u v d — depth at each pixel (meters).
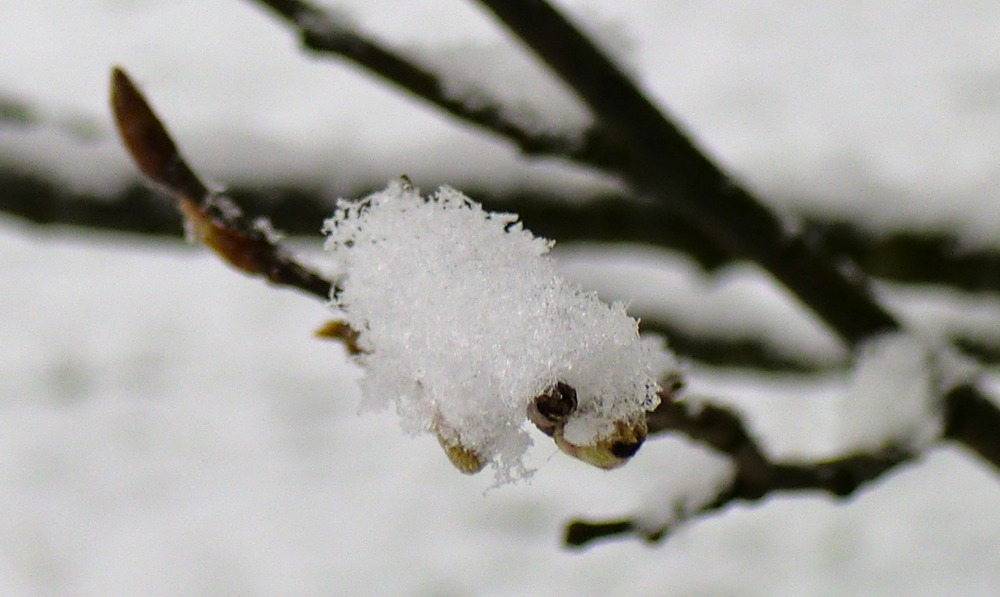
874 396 0.39
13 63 1.06
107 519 1.28
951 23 1.06
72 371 1.47
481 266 0.32
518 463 0.31
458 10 0.82
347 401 1.44
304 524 1.27
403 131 0.58
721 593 1.17
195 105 0.97
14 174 0.54
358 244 0.32
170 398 1.44
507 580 1.20
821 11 1.12
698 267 0.59
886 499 1.28
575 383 0.31
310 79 0.88
